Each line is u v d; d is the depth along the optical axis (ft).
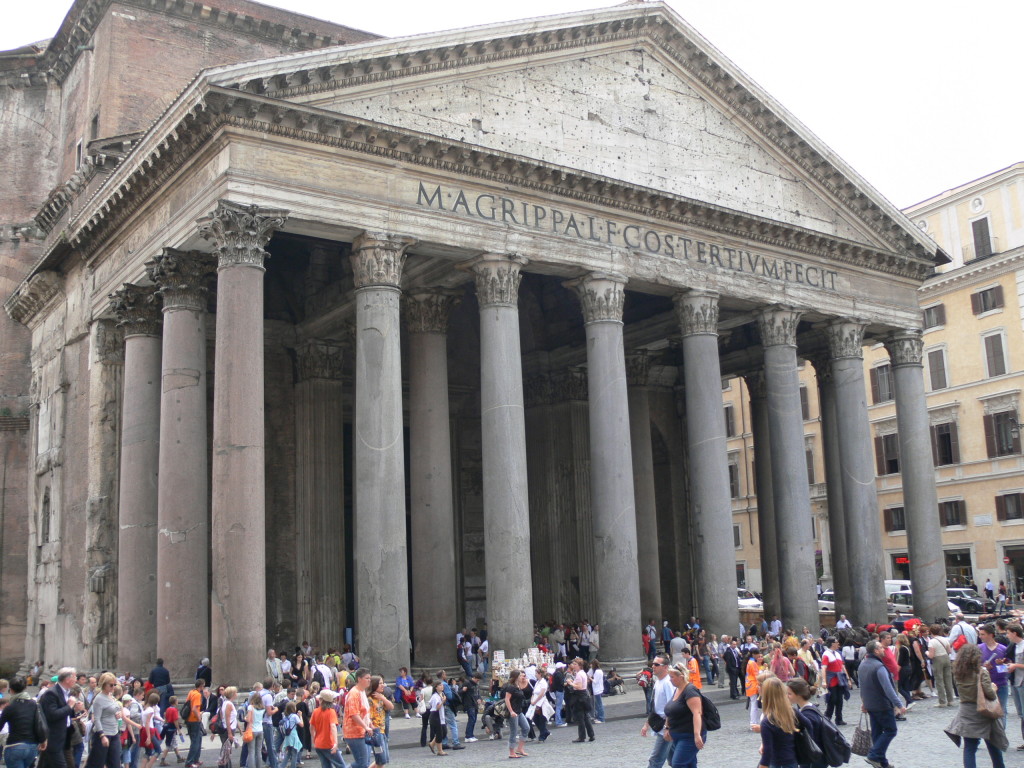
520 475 78.13
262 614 66.28
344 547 104.88
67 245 100.58
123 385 94.99
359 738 45.01
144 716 53.47
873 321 108.88
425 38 77.41
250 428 67.46
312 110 71.51
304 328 106.42
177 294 77.77
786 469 97.35
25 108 130.21
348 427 115.44
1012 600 155.33
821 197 106.42
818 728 31.24
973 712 38.70
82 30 119.34
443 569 84.53
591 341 85.97
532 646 76.18
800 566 95.50
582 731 60.34
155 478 84.94
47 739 40.01
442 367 89.56
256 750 51.98
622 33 91.71
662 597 138.82
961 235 170.40
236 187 69.15
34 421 118.01
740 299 96.73
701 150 96.27
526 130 84.48
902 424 112.06
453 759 55.36
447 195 78.74
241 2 119.65
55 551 104.78
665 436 141.49
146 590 82.53
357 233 74.74
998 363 162.09
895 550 177.88
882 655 43.37
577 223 85.87
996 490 161.38
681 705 36.81
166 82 114.01
